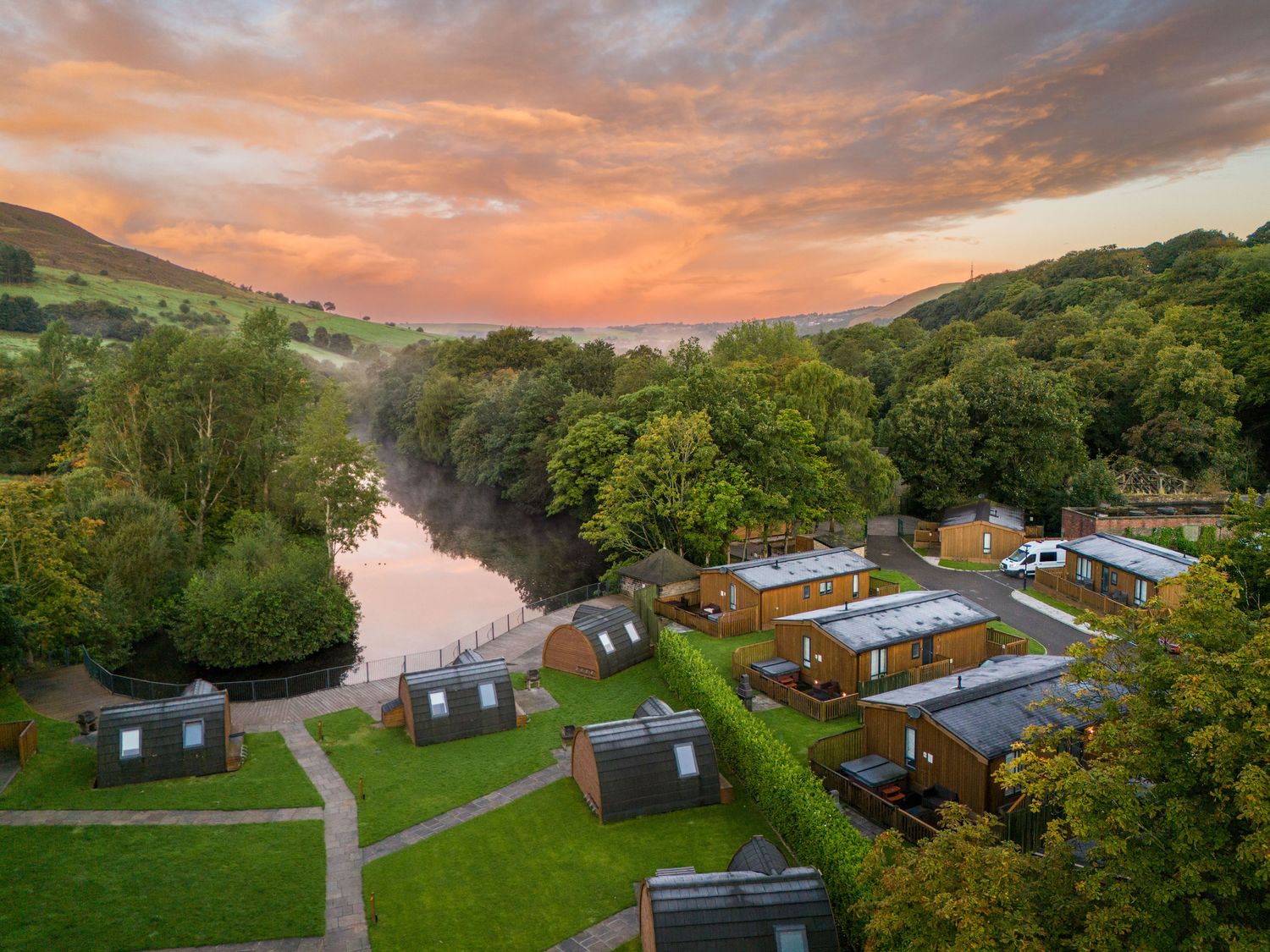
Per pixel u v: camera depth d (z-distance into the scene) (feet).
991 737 91.25
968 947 45.39
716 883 69.67
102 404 231.09
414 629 202.39
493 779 108.27
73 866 88.33
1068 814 47.70
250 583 176.04
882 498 238.07
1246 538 87.66
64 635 156.35
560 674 147.13
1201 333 289.53
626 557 237.25
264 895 83.61
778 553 232.94
